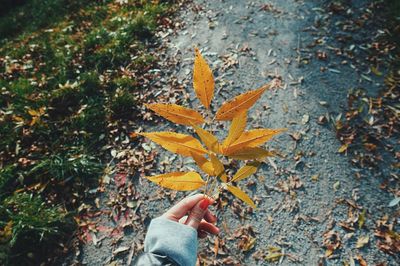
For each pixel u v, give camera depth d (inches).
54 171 138.6
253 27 198.2
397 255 114.9
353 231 120.9
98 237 126.2
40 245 122.4
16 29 263.7
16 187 137.1
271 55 181.5
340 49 179.8
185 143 31.1
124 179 140.6
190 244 41.0
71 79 177.6
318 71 171.2
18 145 147.1
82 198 135.9
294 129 149.5
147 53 188.7
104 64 183.2
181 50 189.5
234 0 217.9
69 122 156.7
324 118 152.2
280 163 139.3
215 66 179.2
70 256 121.9
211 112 160.9
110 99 164.7
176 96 167.8
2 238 118.6
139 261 39.8
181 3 221.0
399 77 164.2
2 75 185.8
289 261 116.6
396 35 182.1
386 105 154.4
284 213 127.0
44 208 129.0
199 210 44.3
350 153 140.5
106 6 236.2
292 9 206.4
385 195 128.9
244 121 30.9
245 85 169.3
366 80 165.3
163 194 135.8
